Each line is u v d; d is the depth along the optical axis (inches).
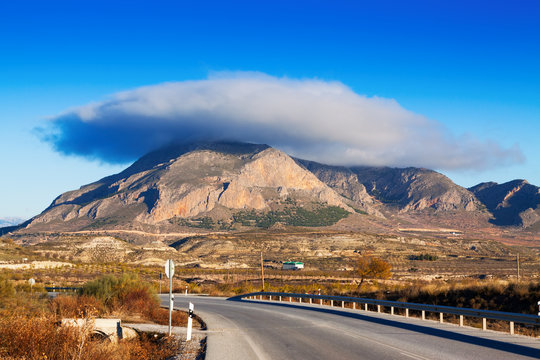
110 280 1178.0
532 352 540.1
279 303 1610.5
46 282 2559.1
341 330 761.0
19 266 3289.9
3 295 947.3
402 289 1565.0
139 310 1051.9
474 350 553.3
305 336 695.1
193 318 1064.8
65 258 5290.4
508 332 787.4
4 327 490.9
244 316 1077.8
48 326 507.2
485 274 4473.4
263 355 538.9
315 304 1520.7
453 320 1016.9
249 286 2829.7
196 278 4025.6
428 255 7249.0
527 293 1099.3
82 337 481.7
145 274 3912.4
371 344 604.4
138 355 577.3
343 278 4126.5
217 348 592.7
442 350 553.9
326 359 506.6
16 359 450.9
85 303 920.3
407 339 647.8
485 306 1143.6
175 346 642.2
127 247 6294.3
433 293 1330.0
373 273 2915.8
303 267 5772.6
